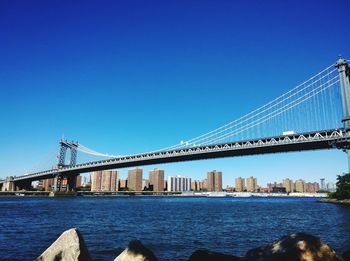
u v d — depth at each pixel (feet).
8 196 556.51
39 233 94.17
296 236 34.53
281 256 32.68
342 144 200.34
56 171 499.51
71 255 36.09
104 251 68.03
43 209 205.57
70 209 208.54
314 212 192.03
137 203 327.88
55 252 36.70
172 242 80.43
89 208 224.33
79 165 453.99
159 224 121.08
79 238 37.29
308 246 32.83
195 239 85.35
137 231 100.22
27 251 67.46
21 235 89.61
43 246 73.31
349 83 213.87
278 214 177.47
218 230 104.17
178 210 212.02
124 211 195.11
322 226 115.03
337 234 92.53
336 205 278.26
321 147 219.41
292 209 228.43
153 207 249.34
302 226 116.47
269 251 34.35
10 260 58.90
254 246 76.02
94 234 92.89
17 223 119.85
